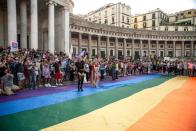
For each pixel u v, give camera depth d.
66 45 31.72
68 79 21.70
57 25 31.75
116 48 60.28
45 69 18.00
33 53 21.09
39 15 34.62
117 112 9.71
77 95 14.10
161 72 39.56
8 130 7.15
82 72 16.19
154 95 14.40
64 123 8.00
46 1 28.48
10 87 14.05
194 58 67.31
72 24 46.12
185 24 84.44
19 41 31.72
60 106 10.78
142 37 66.69
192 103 11.76
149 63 37.81
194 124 7.95
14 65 16.03
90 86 18.80
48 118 8.62
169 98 13.28
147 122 8.16
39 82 17.91
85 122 8.16
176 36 71.31
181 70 34.38
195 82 23.56
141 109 10.31
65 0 31.38
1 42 28.95
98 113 9.50
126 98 13.19
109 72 26.67
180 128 7.47
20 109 10.03
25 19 27.47
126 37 62.75
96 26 53.69
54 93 14.73
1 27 28.92
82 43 55.22
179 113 9.54
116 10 80.00
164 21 89.06
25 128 7.38
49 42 28.38
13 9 22.86
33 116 8.88
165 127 7.57
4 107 10.39
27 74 16.78
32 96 13.45
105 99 12.82
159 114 9.36
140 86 19.38
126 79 25.95
